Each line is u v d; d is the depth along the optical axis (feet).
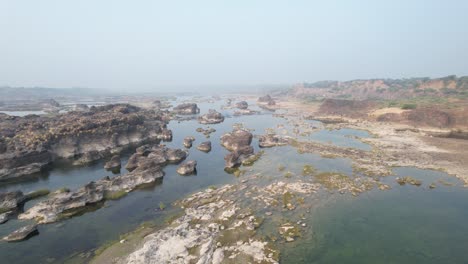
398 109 477.36
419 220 146.72
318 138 348.18
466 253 118.83
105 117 350.43
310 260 112.06
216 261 109.70
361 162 245.24
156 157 254.88
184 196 180.65
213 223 138.31
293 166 235.20
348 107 573.74
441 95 639.35
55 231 138.41
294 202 165.07
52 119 356.79
